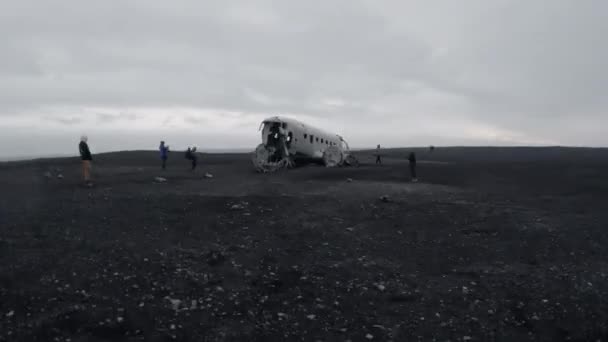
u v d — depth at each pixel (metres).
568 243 10.10
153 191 15.07
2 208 11.22
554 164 32.47
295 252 9.22
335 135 30.61
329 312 6.59
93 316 5.78
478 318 6.56
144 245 8.81
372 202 14.56
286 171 24.14
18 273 6.81
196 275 7.54
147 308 6.20
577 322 6.48
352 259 8.98
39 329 5.33
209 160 37.34
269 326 6.06
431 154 62.88
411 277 8.12
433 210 13.56
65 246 8.29
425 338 5.94
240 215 11.95
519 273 8.34
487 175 23.97
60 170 22.73
